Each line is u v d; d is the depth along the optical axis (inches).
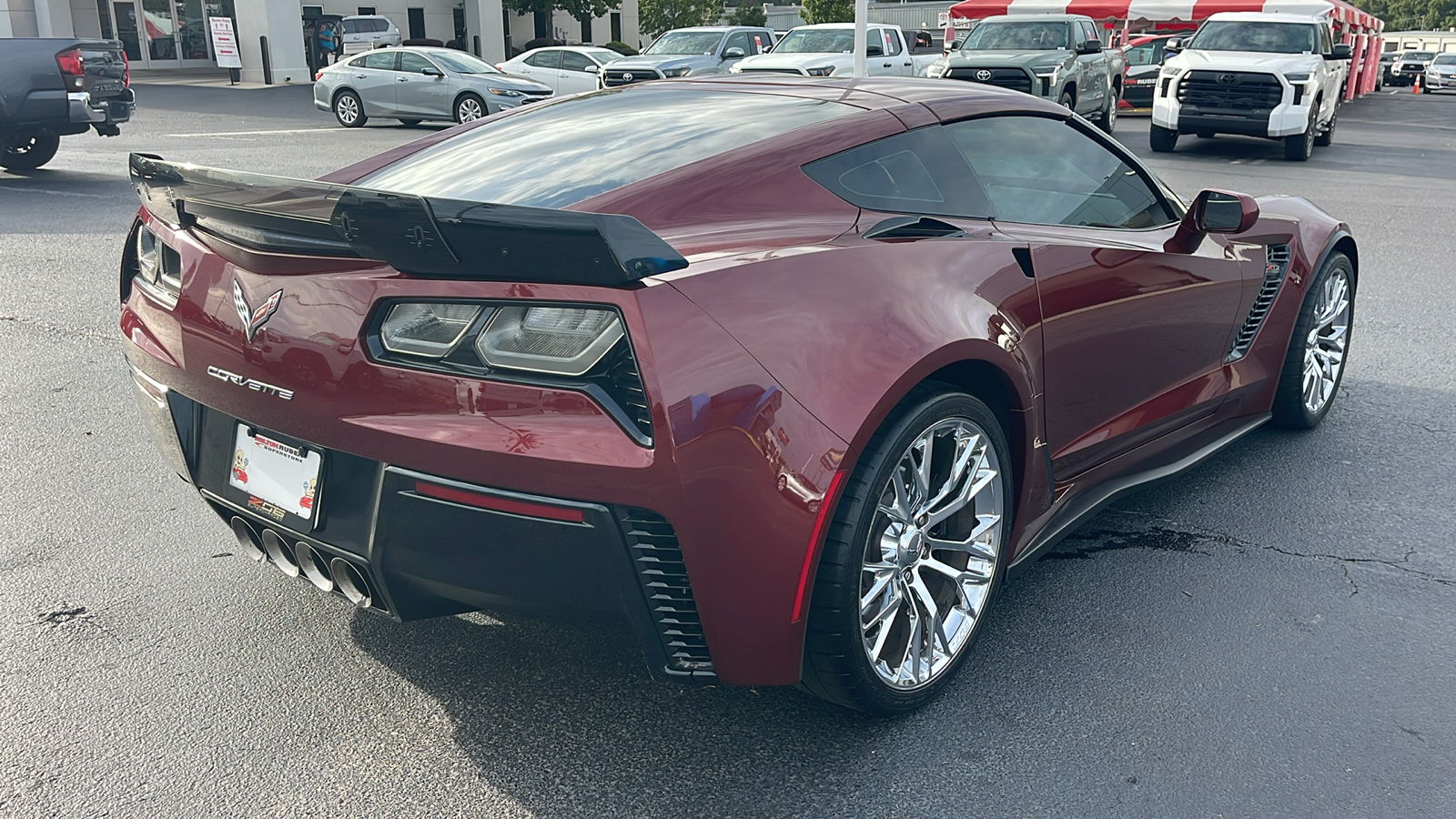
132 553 131.4
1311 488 152.5
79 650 109.7
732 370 80.0
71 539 135.1
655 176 100.2
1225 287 141.3
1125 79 916.0
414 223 78.0
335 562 90.5
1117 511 144.7
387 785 89.7
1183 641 112.1
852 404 84.5
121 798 88.0
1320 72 583.2
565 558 80.5
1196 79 593.0
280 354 88.6
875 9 2017.7
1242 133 595.5
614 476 77.8
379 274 85.0
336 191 80.2
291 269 89.4
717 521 80.1
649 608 82.3
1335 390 177.8
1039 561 130.1
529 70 882.1
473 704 101.0
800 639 85.8
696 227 95.0
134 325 107.7
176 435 102.0
